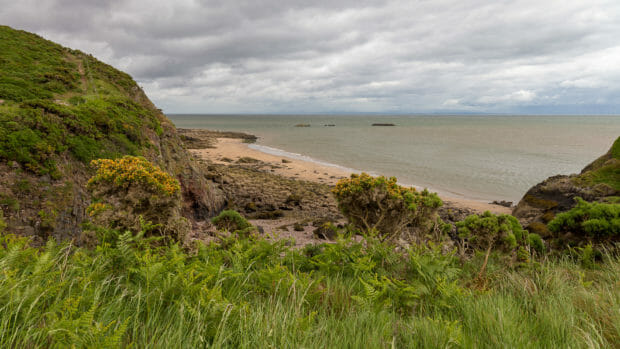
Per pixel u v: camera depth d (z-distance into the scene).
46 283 2.64
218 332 2.26
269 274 3.72
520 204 19.47
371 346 2.39
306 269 5.17
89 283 2.68
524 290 3.78
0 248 3.20
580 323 3.03
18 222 8.95
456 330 2.52
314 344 2.35
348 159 49.75
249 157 50.16
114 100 17.45
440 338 2.55
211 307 2.60
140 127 16.38
